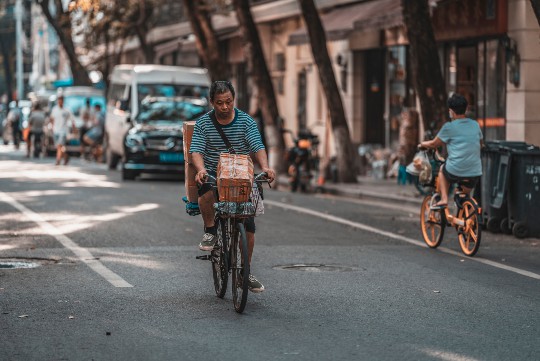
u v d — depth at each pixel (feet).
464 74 106.73
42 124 174.09
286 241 62.64
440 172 59.36
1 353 32.91
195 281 47.09
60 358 32.32
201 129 40.98
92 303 41.42
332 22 119.96
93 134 166.40
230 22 167.63
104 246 58.75
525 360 32.37
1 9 361.71
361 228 70.23
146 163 115.96
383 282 47.37
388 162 119.55
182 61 226.17
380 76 131.03
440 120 87.25
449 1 93.97
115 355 32.73
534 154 65.05
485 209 68.28
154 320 38.24
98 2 149.48
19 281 46.57
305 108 152.76
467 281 47.98
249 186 38.75
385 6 110.01
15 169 134.21
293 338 35.27
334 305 41.50
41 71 383.86
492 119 100.94
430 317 39.22
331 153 138.00
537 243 63.26
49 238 61.93
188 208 43.68
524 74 94.02
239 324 37.65
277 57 161.27
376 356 32.71
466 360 32.27
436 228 60.13
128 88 129.39
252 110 133.90
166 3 204.85
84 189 99.81
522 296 44.11
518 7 94.12
